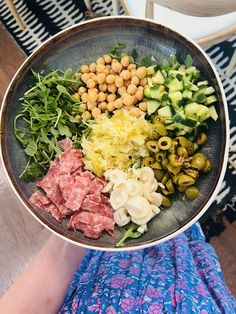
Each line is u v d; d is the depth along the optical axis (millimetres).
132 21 306
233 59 548
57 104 323
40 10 639
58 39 311
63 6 636
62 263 339
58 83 320
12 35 634
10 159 307
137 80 319
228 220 540
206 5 341
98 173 315
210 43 455
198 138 308
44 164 319
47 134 320
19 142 314
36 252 555
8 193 568
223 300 327
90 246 304
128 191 304
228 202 542
